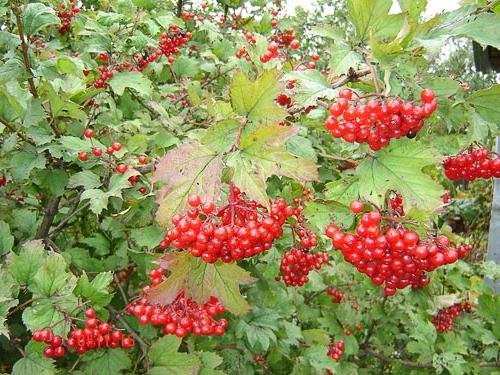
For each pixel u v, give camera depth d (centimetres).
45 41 54
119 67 47
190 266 26
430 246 26
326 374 59
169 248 39
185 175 23
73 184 37
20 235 44
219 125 24
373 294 67
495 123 30
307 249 35
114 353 39
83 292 35
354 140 26
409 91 27
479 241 128
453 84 28
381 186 26
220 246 24
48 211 43
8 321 41
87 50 44
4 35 34
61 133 42
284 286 56
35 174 40
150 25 46
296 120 39
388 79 25
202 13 71
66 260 42
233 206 24
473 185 153
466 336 67
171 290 26
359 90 32
